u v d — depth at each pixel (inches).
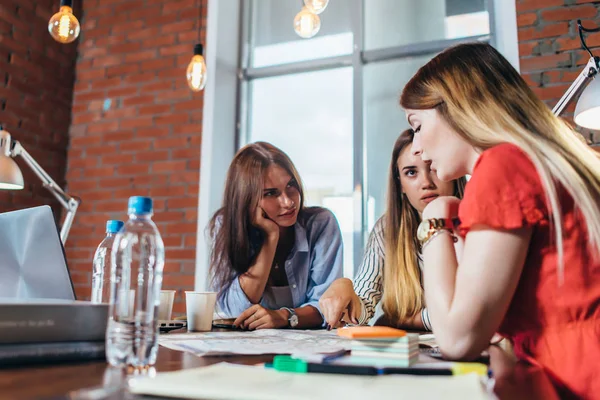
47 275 38.2
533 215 26.3
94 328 26.4
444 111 32.2
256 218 77.7
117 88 121.1
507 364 25.8
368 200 110.4
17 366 23.6
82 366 24.2
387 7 116.1
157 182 113.7
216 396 16.9
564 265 26.8
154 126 116.4
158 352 29.9
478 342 25.7
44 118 115.4
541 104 30.9
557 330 26.9
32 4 113.4
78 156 121.1
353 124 112.7
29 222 38.9
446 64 32.9
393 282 63.8
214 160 113.3
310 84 121.0
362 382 19.7
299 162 118.0
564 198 27.5
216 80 116.1
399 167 68.0
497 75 31.2
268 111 123.3
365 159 112.0
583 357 25.7
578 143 30.4
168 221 111.2
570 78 88.0
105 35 124.6
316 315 55.9
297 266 77.8
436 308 27.4
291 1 125.7
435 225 30.2
